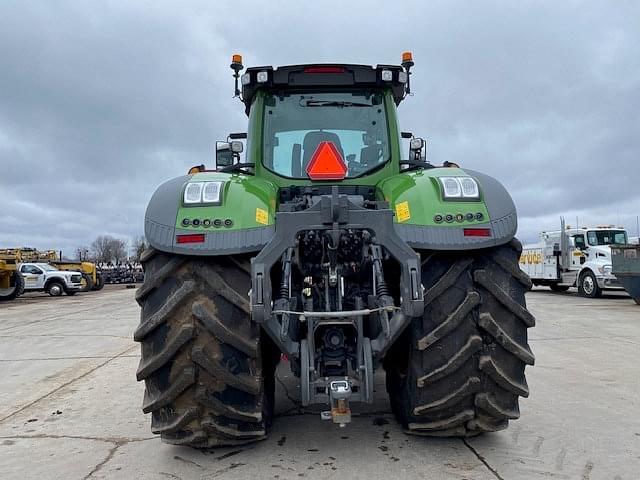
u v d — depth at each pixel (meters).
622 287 14.27
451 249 2.63
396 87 3.68
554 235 19.31
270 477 2.64
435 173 2.95
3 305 17.66
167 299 2.59
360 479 2.60
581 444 3.11
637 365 5.59
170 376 2.58
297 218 2.46
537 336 7.79
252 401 2.65
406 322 2.45
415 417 2.83
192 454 2.99
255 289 2.38
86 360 6.45
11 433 3.59
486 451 2.97
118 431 3.57
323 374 2.67
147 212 2.71
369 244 2.82
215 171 3.23
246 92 3.73
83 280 25.39
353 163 3.56
